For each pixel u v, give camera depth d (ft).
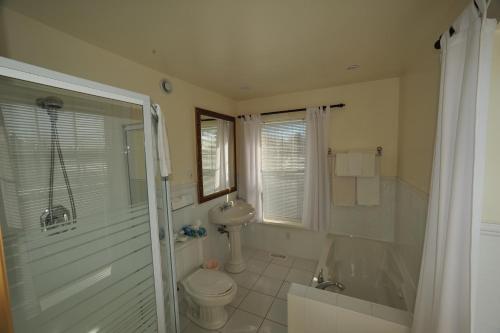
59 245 2.88
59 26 4.08
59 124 2.88
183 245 6.63
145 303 3.78
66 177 2.98
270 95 9.54
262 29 4.39
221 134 9.40
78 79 2.81
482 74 2.55
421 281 3.54
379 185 7.98
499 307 3.03
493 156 2.95
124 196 3.63
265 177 10.14
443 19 3.96
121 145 3.59
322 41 4.91
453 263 2.91
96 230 3.26
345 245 8.20
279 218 10.02
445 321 2.97
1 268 2.06
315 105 8.82
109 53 5.15
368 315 4.09
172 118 6.97
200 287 5.88
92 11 3.65
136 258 3.69
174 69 6.37
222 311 6.17
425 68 4.97
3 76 2.26
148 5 3.54
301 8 3.73
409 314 4.06
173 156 7.03
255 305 6.86
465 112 2.74
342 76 7.31
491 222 2.99
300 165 9.38
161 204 4.28
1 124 2.38
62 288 2.90
